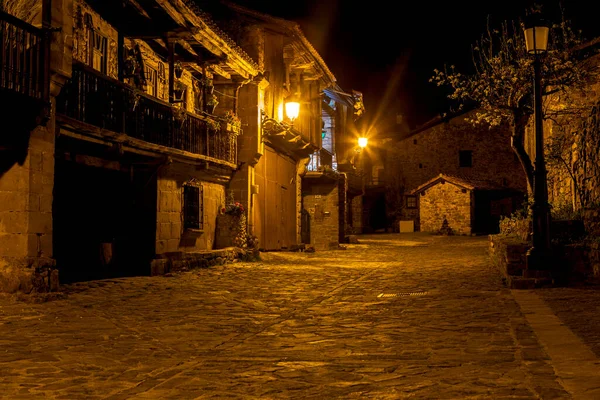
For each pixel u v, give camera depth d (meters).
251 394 5.29
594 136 15.83
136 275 14.76
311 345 7.36
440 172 54.66
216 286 13.30
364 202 58.09
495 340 7.29
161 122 15.29
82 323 8.70
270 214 24.16
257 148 21.03
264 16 22.09
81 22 13.57
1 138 10.35
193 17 15.24
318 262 20.94
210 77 20.44
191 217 18.05
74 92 11.84
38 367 6.26
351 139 42.22
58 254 13.51
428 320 8.91
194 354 6.94
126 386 5.60
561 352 6.32
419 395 5.09
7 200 10.54
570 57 19.56
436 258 22.88
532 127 28.14
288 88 25.83
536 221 12.58
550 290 11.51
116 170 14.99
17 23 9.75
